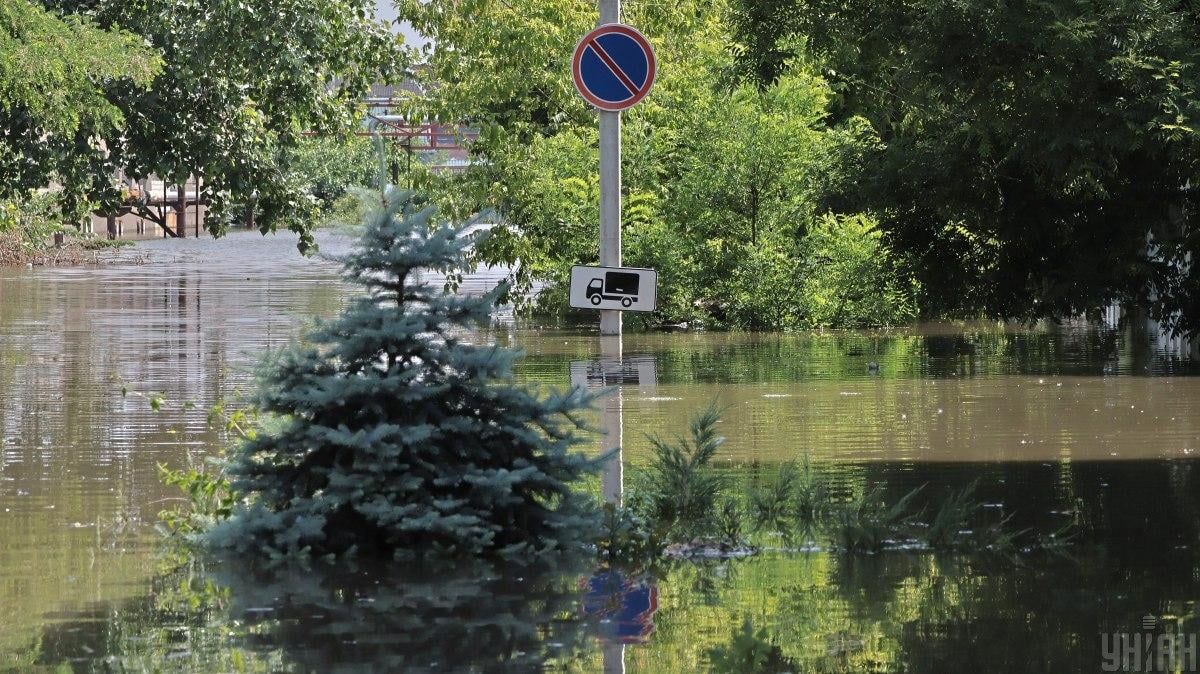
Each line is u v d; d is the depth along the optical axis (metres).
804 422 22.12
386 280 13.80
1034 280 35.19
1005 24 25.86
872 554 13.24
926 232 36.22
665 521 14.24
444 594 11.79
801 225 42.97
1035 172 30.66
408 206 14.14
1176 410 23.22
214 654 10.06
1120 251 32.66
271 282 63.44
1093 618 10.89
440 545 13.15
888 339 37.50
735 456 18.88
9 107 32.59
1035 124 26.95
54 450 19.72
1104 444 19.78
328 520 13.32
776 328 41.44
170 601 11.57
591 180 44.78
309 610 11.29
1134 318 37.50
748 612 11.19
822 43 31.55
